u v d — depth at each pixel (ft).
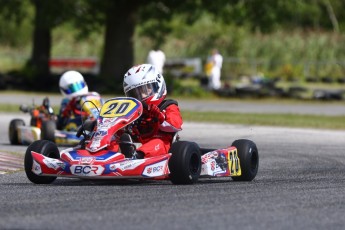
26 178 101.91
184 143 91.25
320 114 251.19
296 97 336.08
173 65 461.78
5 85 347.97
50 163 90.38
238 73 476.13
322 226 66.95
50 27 346.95
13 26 556.10
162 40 393.09
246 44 492.13
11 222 67.46
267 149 149.07
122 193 84.89
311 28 561.02
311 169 117.50
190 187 90.07
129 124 96.12
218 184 94.73
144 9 375.25
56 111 224.53
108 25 353.92
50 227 65.10
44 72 385.29
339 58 475.72
